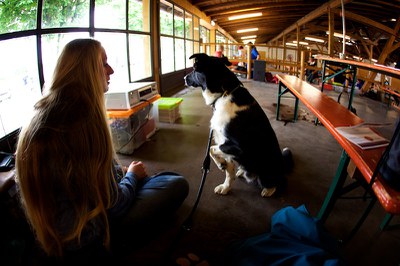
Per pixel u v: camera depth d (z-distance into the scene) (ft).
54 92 2.48
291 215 4.12
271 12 32.73
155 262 4.18
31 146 2.25
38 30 7.11
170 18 21.02
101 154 2.58
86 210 2.57
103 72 2.91
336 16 27.50
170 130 10.84
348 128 4.28
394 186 2.47
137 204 3.79
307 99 6.95
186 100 17.38
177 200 4.42
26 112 6.82
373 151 3.36
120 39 13.25
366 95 20.25
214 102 5.72
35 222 2.54
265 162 5.76
